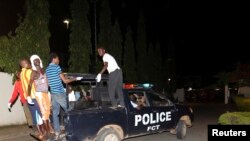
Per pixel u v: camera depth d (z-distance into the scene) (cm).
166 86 3441
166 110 1155
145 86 1169
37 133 980
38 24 1639
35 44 1623
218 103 3716
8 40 1560
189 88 4609
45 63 1641
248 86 3266
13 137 1345
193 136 1304
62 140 898
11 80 1584
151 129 1098
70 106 953
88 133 920
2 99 1556
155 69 3155
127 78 2566
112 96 994
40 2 1647
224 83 3728
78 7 1983
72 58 1955
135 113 1043
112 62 1003
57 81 927
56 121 923
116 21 2389
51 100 945
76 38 1964
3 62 1546
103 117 955
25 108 1089
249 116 1155
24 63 1000
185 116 1238
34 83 933
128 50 2592
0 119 1546
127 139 1236
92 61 2197
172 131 1236
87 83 1046
